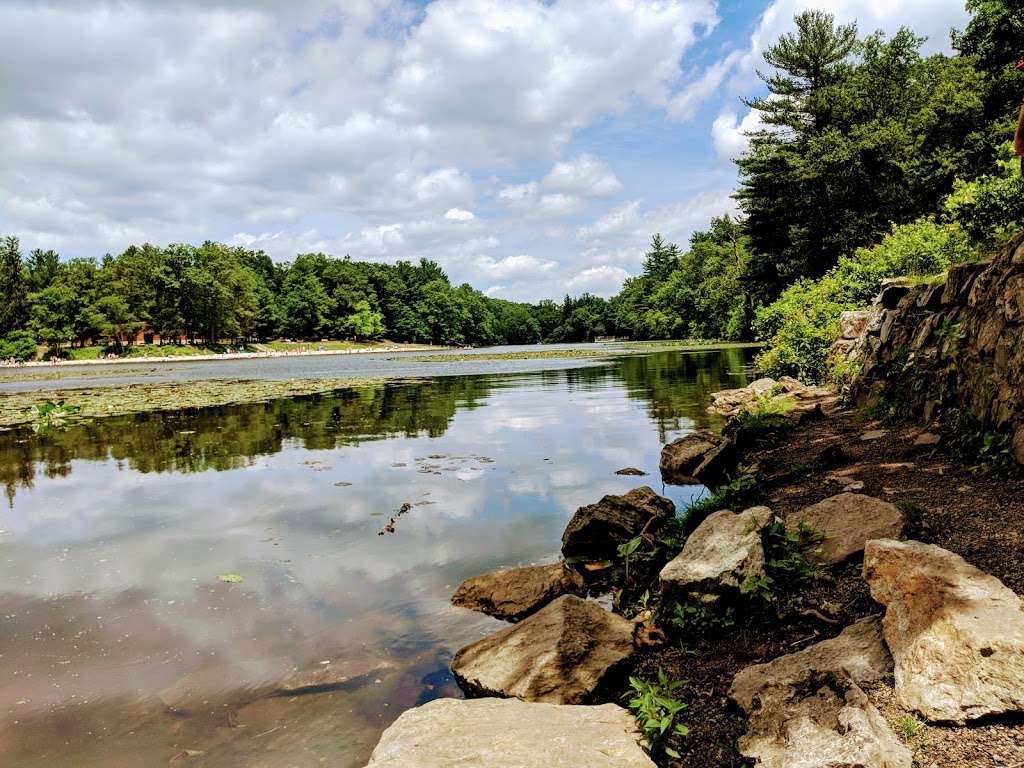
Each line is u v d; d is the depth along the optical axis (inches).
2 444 534.3
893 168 1284.4
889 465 280.8
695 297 3447.3
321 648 185.0
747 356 1568.7
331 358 2805.1
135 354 3388.3
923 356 346.9
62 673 172.2
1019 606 127.4
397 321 4987.7
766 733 121.9
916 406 342.0
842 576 183.9
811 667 139.6
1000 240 471.2
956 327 302.5
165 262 3540.8
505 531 286.2
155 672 172.6
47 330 3134.8
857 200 1342.3
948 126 1253.7
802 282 1006.4
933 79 1487.5
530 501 331.0
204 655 181.5
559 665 161.6
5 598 221.6
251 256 4891.7
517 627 180.7
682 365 1322.6
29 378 1608.0
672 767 126.0
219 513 320.8
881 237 1263.5
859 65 1496.1
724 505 272.4
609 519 257.6
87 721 150.6
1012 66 1048.8
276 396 903.7
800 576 185.2
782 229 1550.2
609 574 241.1
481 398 816.3
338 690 163.3
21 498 356.5
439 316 5009.8
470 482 371.9
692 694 150.9
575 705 149.5
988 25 1025.5
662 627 183.9
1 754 138.6
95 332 3383.4
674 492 339.0
